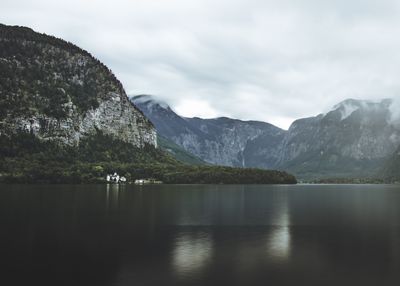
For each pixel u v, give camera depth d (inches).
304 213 5565.9
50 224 4138.8
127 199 7381.9
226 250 3102.9
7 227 3907.5
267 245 3294.8
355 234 3826.3
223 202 7229.3
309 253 3021.7
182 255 2920.8
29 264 2637.8
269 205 6776.6
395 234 3833.7
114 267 2583.7
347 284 2310.5
